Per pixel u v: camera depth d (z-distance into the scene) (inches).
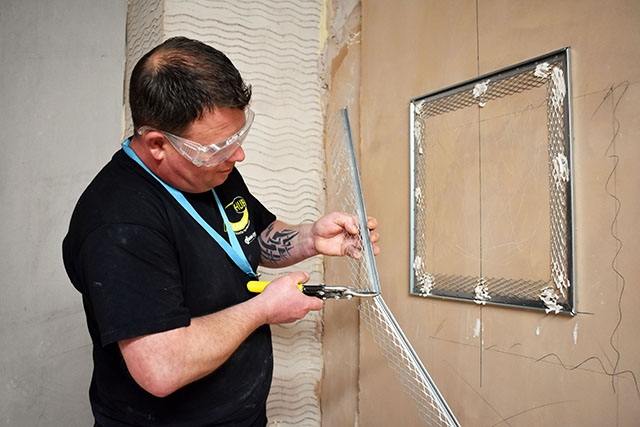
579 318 40.0
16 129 80.0
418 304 56.2
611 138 38.2
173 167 36.9
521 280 44.4
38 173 78.2
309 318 73.6
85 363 73.8
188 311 34.1
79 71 77.2
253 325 36.4
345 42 72.0
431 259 54.2
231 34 67.5
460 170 50.9
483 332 48.3
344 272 68.7
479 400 48.4
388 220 61.2
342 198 65.4
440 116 53.5
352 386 67.2
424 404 48.2
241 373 43.3
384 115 62.4
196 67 32.9
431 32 55.7
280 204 71.8
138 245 33.8
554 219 41.7
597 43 39.4
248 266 44.6
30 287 77.5
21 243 78.5
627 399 36.7
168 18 62.8
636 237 36.5
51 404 74.9
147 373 31.2
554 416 41.7
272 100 71.1
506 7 46.9
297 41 73.4
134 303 31.8
